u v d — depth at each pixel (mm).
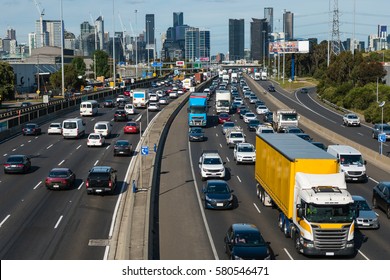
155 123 118500
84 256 35719
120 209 49250
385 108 126500
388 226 44188
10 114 120125
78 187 58938
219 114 131625
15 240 39594
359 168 62031
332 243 34781
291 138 50031
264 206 50500
